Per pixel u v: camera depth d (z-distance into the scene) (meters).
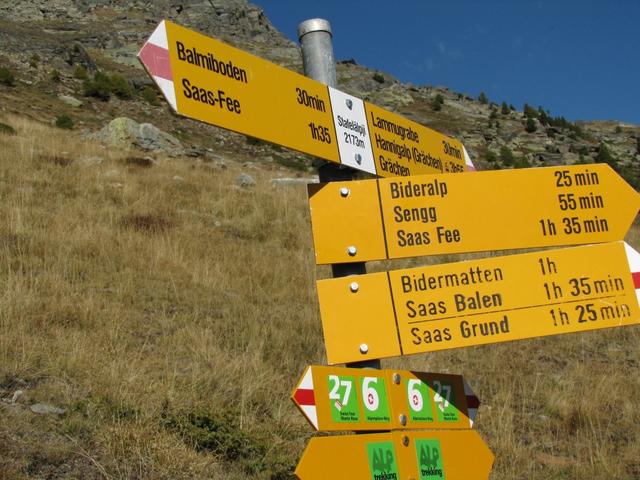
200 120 2.72
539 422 6.21
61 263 8.55
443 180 3.21
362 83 93.06
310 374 2.71
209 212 14.01
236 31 118.38
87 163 16.70
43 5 104.44
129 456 4.32
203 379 5.70
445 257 12.21
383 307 2.99
